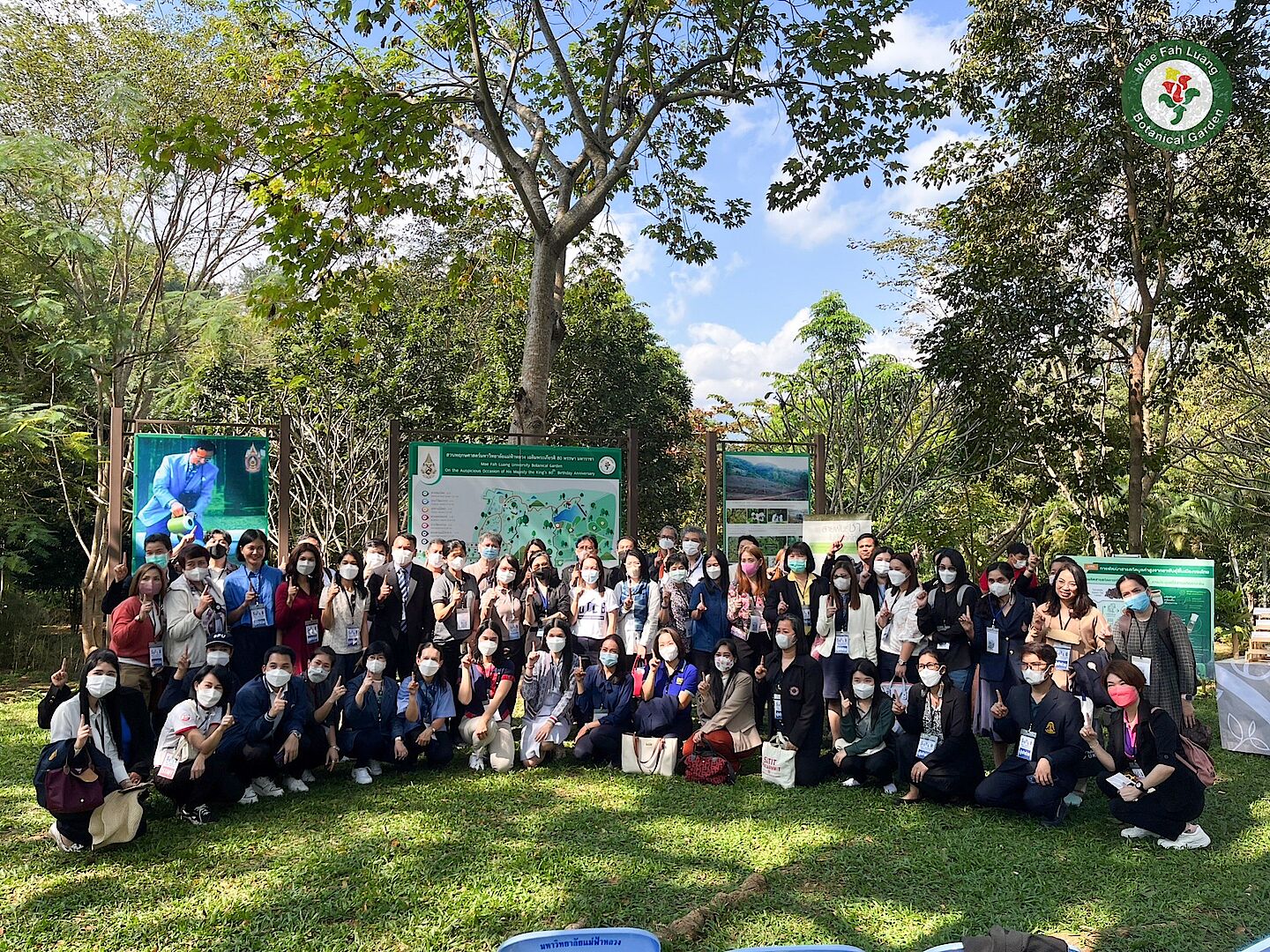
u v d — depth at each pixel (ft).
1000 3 41.73
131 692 18.62
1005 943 8.74
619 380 69.46
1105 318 44.83
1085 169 41.47
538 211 40.01
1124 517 45.80
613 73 40.29
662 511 72.23
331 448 46.70
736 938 14.42
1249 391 45.37
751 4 38.83
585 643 27.09
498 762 24.13
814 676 23.38
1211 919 15.26
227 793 20.35
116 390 42.11
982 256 44.47
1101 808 21.25
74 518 45.24
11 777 22.99
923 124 42.27
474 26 36.58
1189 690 22.72
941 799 21.52
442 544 27.71
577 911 15.28
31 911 15.23
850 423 44.86
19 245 38.70
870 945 14.23
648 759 23.94
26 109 41.57
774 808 21.06
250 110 42.01
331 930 14.71
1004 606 24.32
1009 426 43.68
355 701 23.06
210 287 48.98
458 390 57.93
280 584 24.72
